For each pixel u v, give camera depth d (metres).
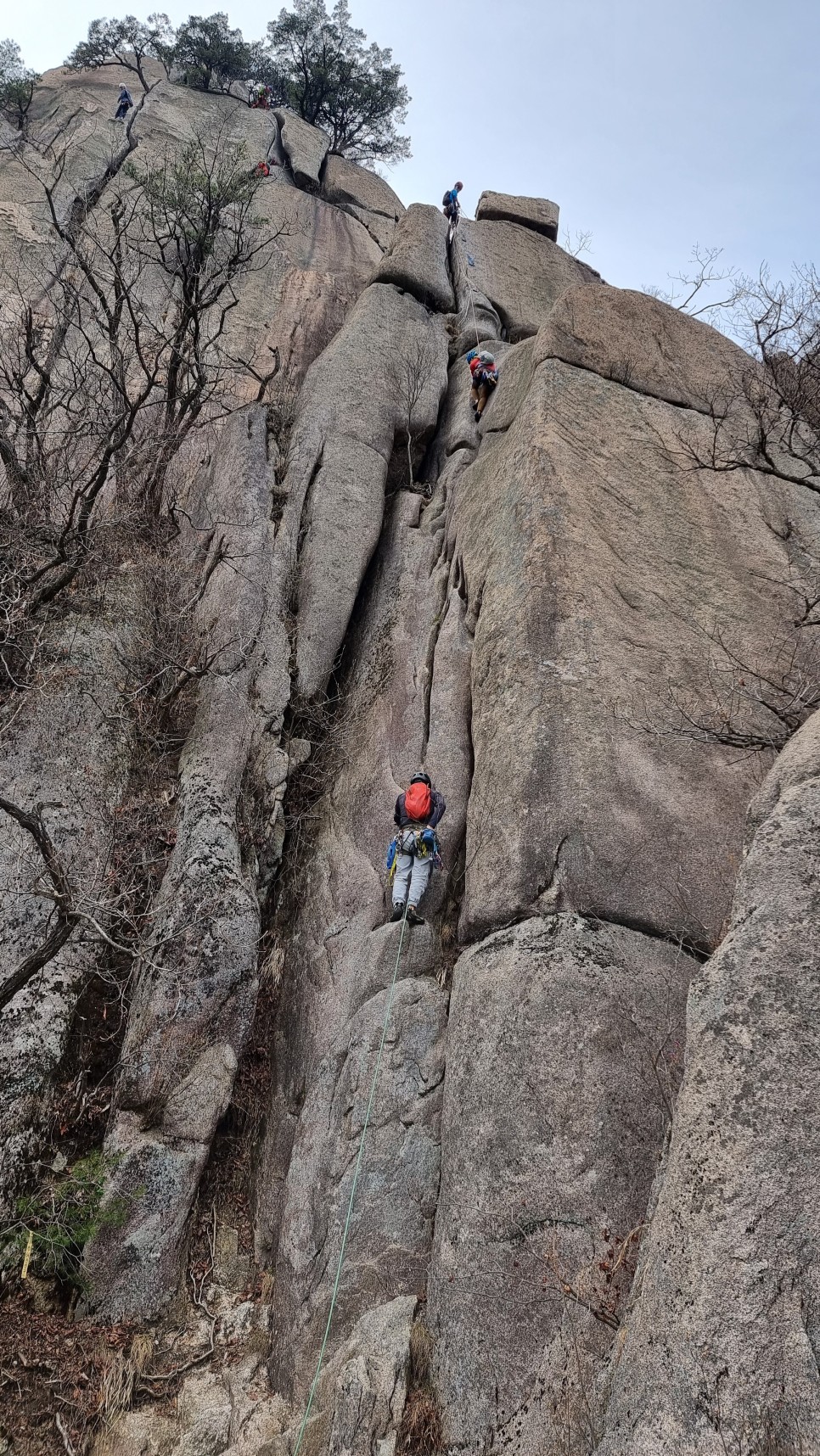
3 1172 8.30
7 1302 7.86
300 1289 7.96
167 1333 8.14
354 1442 6.41
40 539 12.59
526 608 9.64
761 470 10.57
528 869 8.22
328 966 9.91
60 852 10.07
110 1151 8.66
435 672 11.05
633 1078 7.07
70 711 11.16
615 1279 6.29
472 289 19.09
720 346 13.14
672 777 8.84
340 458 14.43
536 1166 6.86
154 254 20.05
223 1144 9.38
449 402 16.62
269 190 25.92
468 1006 7.98
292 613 12.98
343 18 34.25
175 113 28.16
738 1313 4.52
